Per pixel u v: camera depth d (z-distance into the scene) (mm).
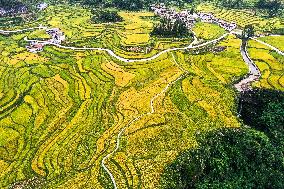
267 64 152500
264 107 117875
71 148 108625
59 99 131875
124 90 134375
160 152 100562
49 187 96500
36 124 120062
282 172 104938
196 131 108250
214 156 101125
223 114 117000
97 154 104375
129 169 96438
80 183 95375
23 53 164375
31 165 104938
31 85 140125
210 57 157000
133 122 114375
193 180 94625
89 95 133250
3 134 116312
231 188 97188
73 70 149500
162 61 154000
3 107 128875
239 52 162625
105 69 149125
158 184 90938
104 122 118062
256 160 103812
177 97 125750
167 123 112562
